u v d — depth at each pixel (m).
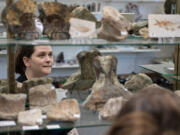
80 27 1.41
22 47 1.75
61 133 1.72
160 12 3.82
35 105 1.49
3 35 1.47
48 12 1.40
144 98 0.59
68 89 1.70
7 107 1.37
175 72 1.80
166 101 0.58
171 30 1.52
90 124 1.38
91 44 1.37
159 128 0.53
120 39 1.44
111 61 1.60
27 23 1.35
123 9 3.88
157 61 3.76
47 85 1.55
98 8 2.87
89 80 1.70
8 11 1.31
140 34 1.55
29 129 1.31
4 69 2.12
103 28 1.43
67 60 3.34
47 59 1.80
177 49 1.78
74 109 1.42
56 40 1.38
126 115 0.56
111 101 1.44
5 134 1.42
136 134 0.51
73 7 1.63
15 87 1.50
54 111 1.40
